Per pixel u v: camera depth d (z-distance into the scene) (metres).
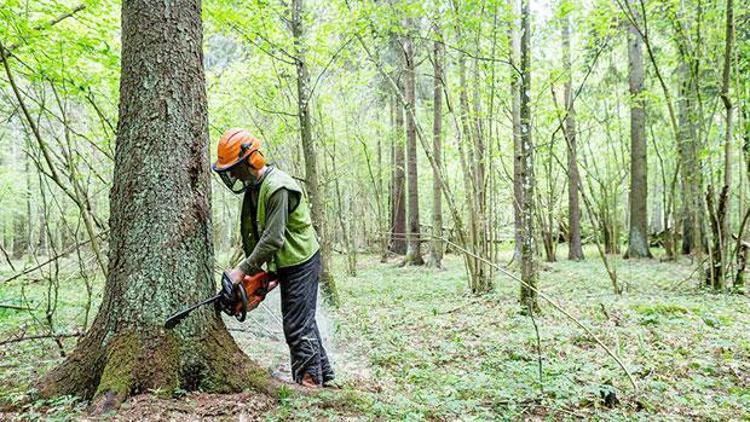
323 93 12.10
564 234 22.47
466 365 4.30
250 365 3.11
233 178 3.17
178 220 2.96
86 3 5.68
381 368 4.19
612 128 13.72
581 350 4.66
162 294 2.90
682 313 6.28
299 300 3.22
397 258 18.53
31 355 4.44
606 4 7.70
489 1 6.71
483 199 8.85
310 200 8.13
